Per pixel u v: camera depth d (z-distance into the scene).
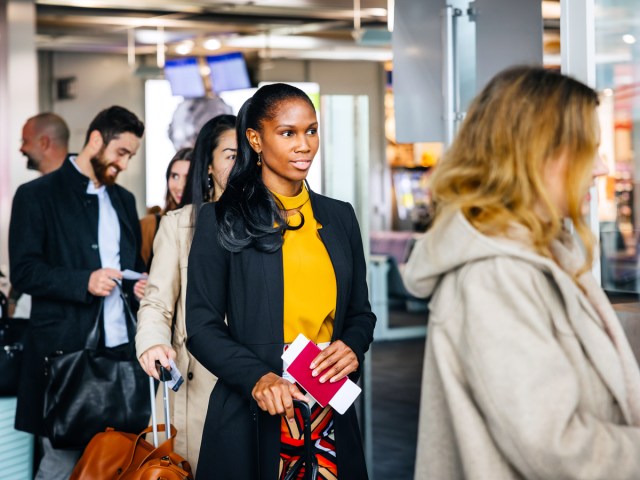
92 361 3.30
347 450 2.35
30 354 3.70
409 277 1.71
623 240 3.11
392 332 9.25
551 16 7.36
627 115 3.06
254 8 10.98
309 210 2.47
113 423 3.28
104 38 12.28
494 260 1.55
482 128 1.62
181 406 2.89
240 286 2.34
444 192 1.64
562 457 1.43
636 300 2.87
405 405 6.30
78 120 13.44
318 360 2.23
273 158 2.38
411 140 3.45
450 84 3.26
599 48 2.78
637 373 1.62
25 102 8.54
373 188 15.80
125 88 13.49
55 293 3.59
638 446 1.47
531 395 1.46
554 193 1.60
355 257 2.57
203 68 12.84
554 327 1.55
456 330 1.60
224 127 3.10
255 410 2.25
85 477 2.81
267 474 2.27
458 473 1.66
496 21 3.21
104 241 3.84
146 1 10.52
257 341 2.32
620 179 3.18
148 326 2.74
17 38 8.55
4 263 8.07
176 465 2.63
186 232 2.88
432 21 3.38
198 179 3.10
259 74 13.55
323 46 13.23
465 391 1.59
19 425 3.67
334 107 4.31
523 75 1.62
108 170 3.82
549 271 1.54
